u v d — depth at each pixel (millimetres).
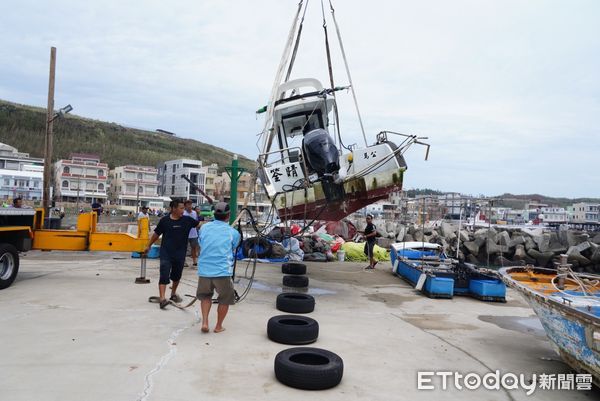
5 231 8461
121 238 9352
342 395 4352
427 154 9086
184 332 6027
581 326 4723
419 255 13859
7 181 61844
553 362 5844
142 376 4441
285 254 14773
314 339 5980
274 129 11883
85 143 131625
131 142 152000
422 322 7699
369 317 7832
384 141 10367
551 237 27531
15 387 4023
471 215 24750
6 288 8258
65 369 4512
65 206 56312
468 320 8047
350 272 13641
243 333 6180
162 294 7234
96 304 7312
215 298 8172
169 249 7352
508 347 6449
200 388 4258
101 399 3881
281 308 7754
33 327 5883
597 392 4875
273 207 10406
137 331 5945
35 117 138000
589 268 25719
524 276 7531
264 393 4266
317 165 9492
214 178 82625
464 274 10617
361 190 10008
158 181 84875
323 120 12164
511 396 4668
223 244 5992
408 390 4605
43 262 12383
